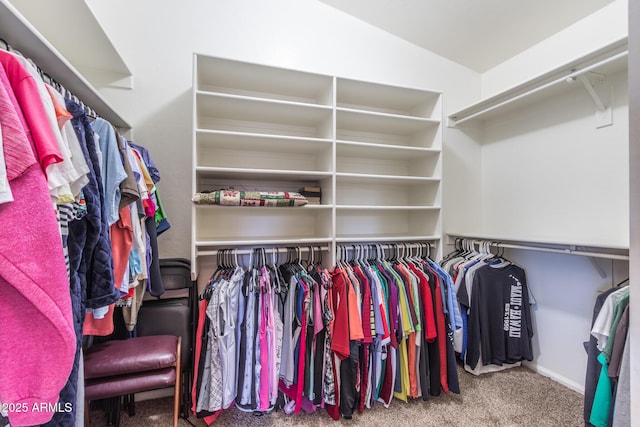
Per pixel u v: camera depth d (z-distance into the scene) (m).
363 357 1.58
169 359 1.28
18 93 0.62
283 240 1.71
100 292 0.93
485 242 2.09
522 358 1.91
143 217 1.31
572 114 1.83
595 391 1.34
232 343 1.40
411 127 2.15
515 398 1.69
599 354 1.32
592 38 1.77
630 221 0.48
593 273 1.69
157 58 1.77
